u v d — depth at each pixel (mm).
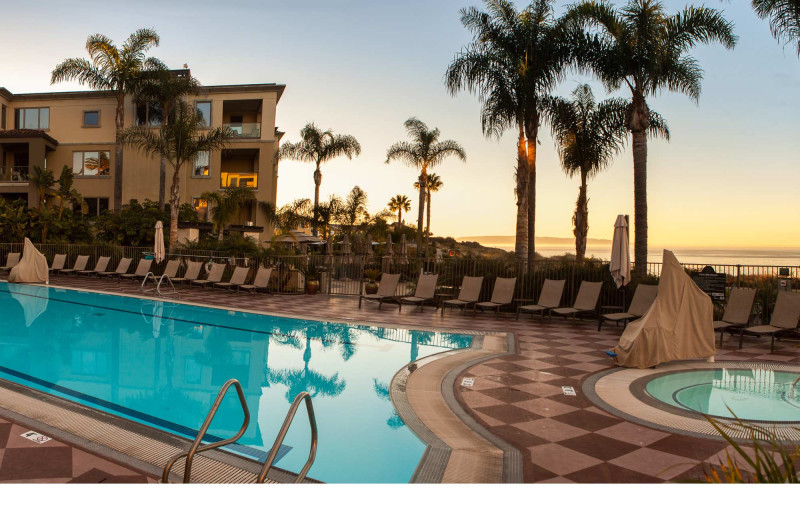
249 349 8117
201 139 21656
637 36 12805
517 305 12562
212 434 4379
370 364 7152
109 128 27891
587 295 11062
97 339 8617
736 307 8883
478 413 4883
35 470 3314
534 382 6043
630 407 5055
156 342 8508
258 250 19531
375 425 4629
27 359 7109
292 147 27734
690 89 13344
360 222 29656
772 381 6266
